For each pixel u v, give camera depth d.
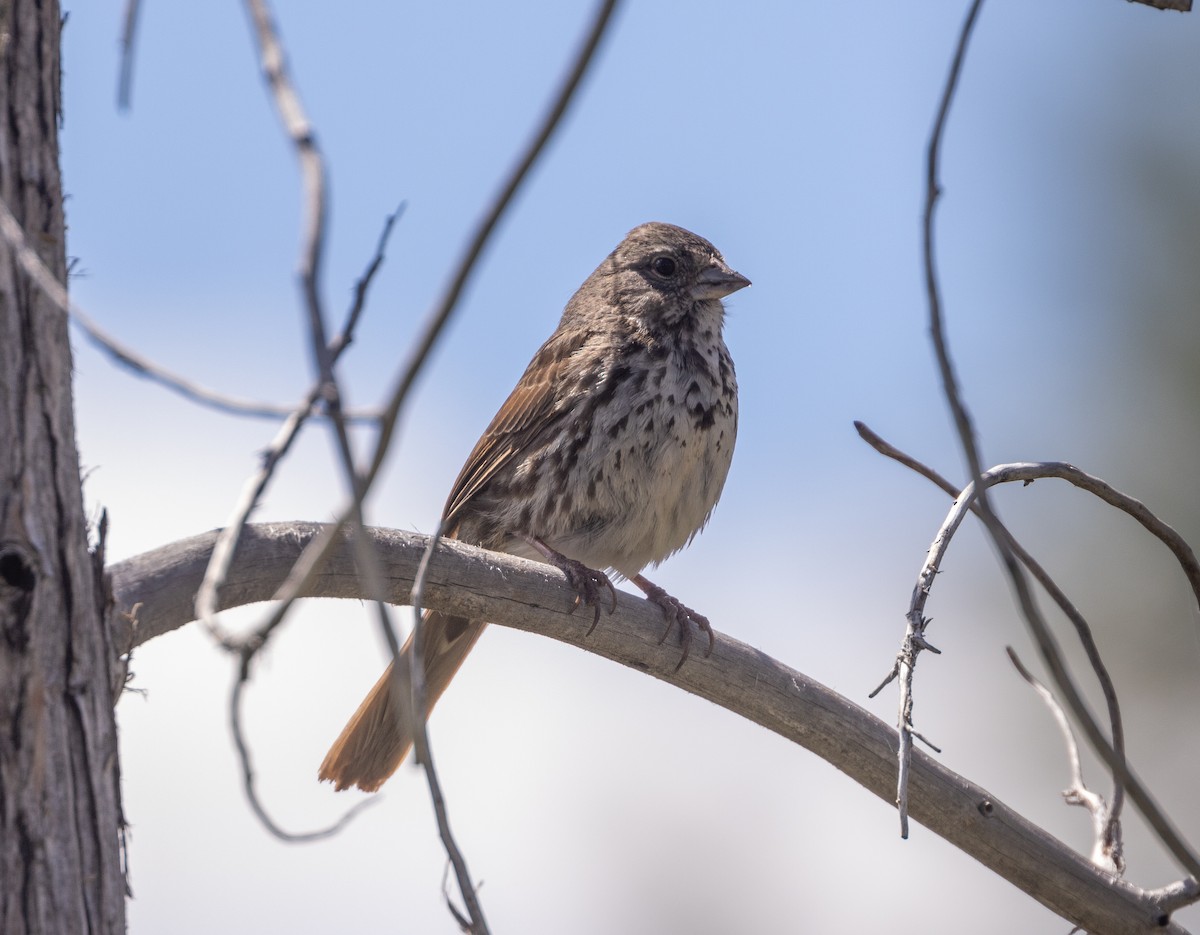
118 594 5.77
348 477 4.29
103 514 5.25
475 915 4.93
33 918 4.75
